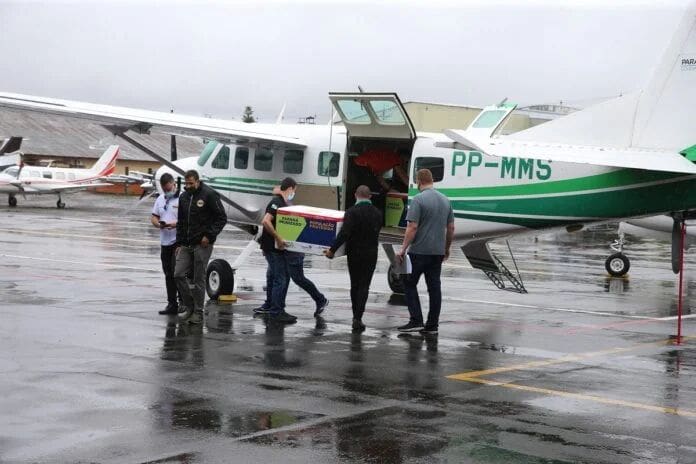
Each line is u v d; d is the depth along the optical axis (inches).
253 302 532.7
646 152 511.2
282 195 476.7
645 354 392.2
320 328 442.9
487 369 350.0
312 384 314.7
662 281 743.7
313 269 765.3
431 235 428.5
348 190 581.9
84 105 573.9
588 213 514.9
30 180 1868.8
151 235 1120.8
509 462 229.5
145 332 415.2
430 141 548.4
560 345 412.8
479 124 557.9
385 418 270.7
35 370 327.6
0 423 257.6
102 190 2655.0
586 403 294.8
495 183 533.0
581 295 629.3
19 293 542.9
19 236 1050.7
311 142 595.5
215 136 598.2
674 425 267.9
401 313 506.3
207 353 368.2
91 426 255.4
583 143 533.0
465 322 481.1
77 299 520.4
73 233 1128.2
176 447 237.1
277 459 228.8
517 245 1203.9
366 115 546.0
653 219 746.8
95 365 338.3
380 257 920.9
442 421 268.2
